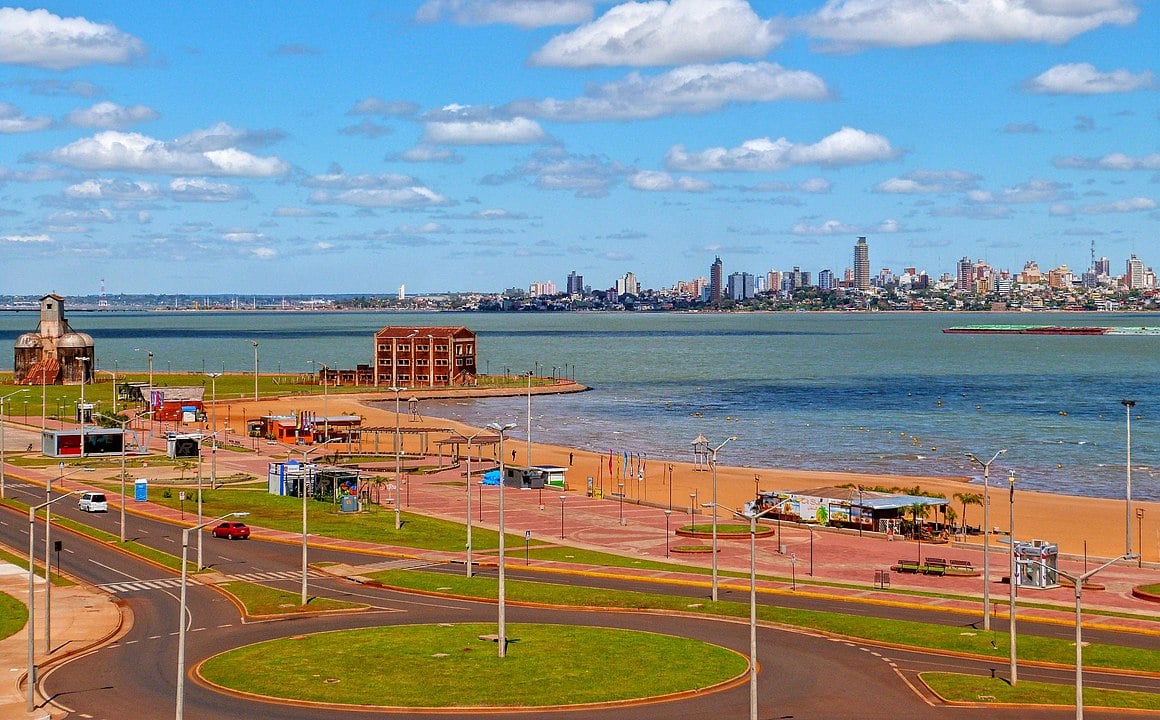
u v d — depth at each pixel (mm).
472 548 147500
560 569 135375
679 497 195500
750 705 82500
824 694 87688
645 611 114875
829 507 166375
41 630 106500
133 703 85312
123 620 110875
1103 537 159625
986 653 98938
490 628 107000
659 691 87562
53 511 169000
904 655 98750
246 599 118750
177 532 155125
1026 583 126562
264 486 196500
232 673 92188
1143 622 110750
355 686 88688
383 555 142875
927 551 148625
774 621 110250
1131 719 82562
